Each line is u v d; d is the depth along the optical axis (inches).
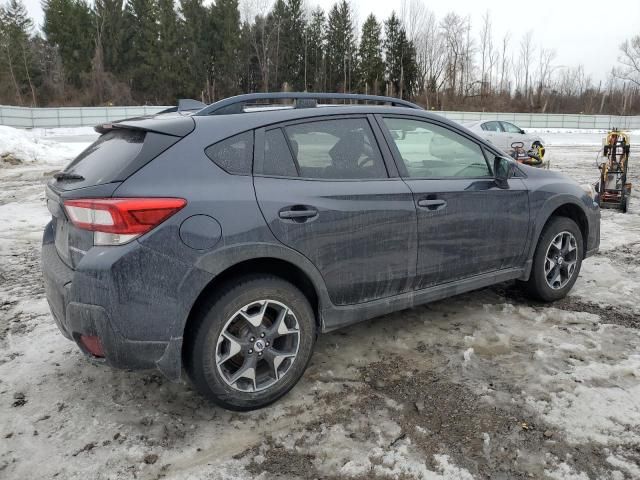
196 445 99.6
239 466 93.7
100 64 2149.4
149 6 2290.8
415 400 113.3
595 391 114.8
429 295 136.1
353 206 117.0
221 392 104.1
